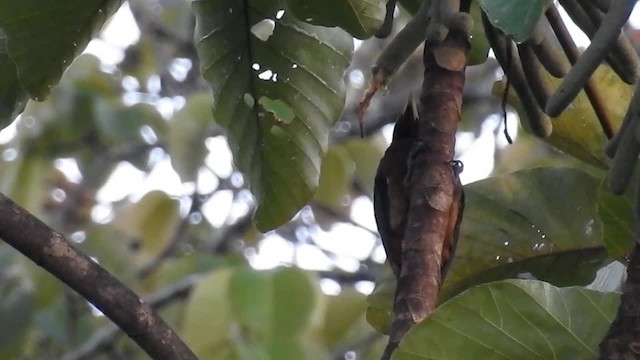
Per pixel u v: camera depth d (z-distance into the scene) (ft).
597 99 5.81
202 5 6.18
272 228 6.52
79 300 11.43
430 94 5.23
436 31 5.27
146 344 5.18
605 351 4.68
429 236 5.08
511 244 6.14
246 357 7.20
